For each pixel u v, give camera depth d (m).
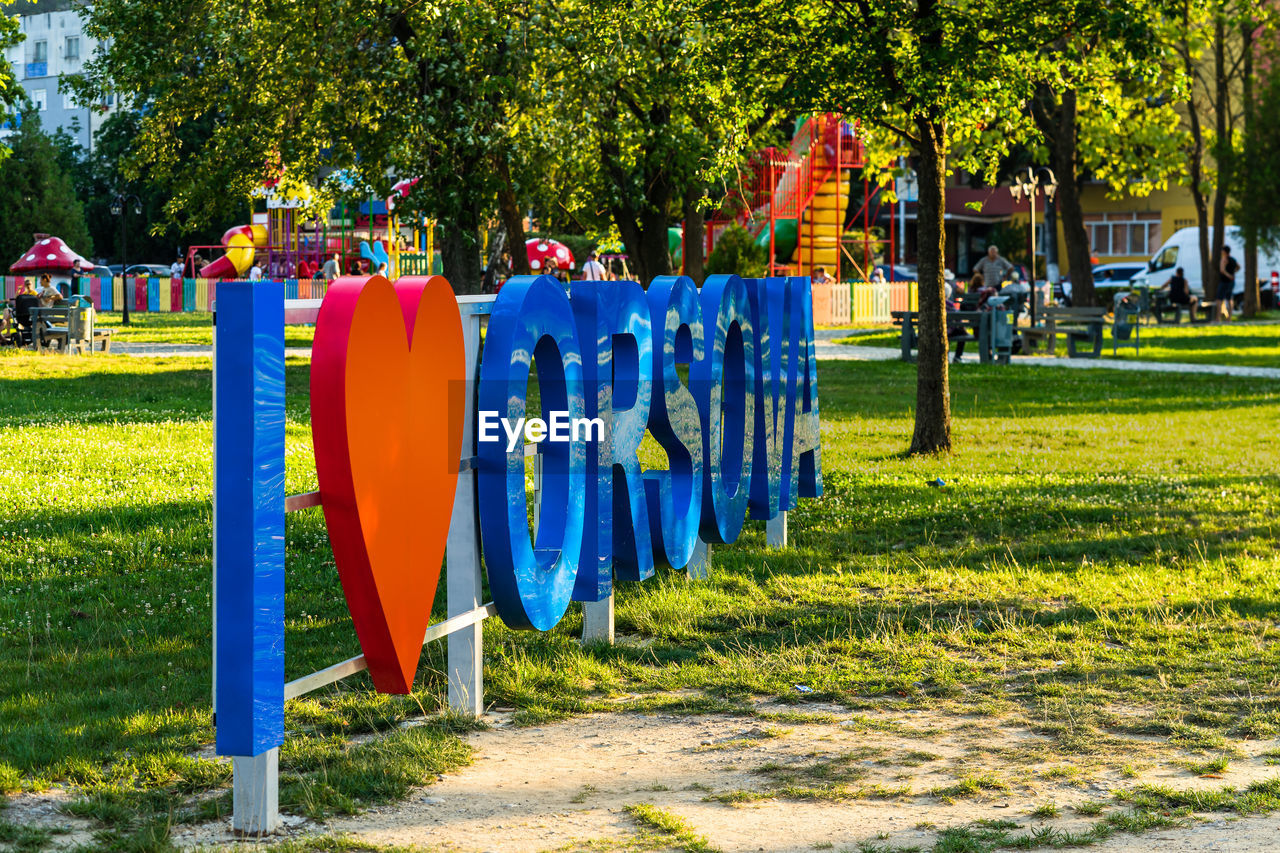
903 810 4.36
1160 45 13.09
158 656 6.18
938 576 8.05
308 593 7.45
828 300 41.16
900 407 17.81
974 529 9.57
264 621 4.14
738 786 4.64
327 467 4.47
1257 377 22.28
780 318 8.66
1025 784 4.62
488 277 30.17
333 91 18.23
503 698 5.78
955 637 6.65
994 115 13.38
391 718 5.39
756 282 8.37
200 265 55.81
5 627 6.59
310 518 9.49
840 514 10.10
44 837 3.93
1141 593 7.65
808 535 9.36
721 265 33.81
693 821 4.27
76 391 17.48
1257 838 4.01
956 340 25.41
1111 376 22.31
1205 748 5.01
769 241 40.44
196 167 21.09
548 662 6.24
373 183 18.53
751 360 8.23
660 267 23.72
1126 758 4.91
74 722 5.12
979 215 65.06
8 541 8.51
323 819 4.29
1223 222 41.44
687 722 5.46
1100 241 65.75
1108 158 37.78
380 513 4.66
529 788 4.63
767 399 8.52
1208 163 46.34
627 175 22.09
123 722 5.10
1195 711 5.47
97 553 8.27
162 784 4.55
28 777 4.53
